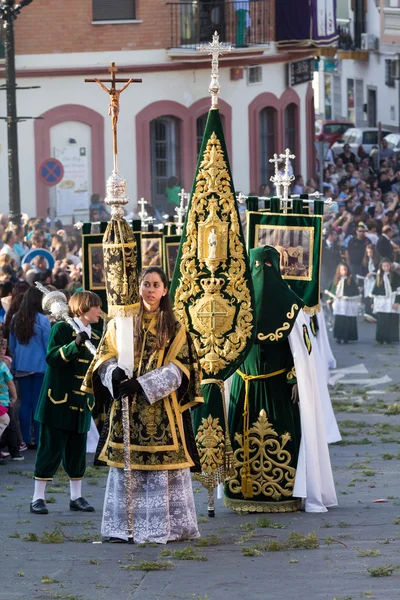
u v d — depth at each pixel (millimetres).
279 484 13711
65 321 13555
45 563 10953
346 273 32094
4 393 16984
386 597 9570
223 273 13602
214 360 13523
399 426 20094
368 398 23406
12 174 31578
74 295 13898
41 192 41781
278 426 13734
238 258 13602
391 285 31844
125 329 11578
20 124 41562
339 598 9562
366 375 26500
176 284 13688
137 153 43062
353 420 20844
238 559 11055
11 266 22719
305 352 13711
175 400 11844
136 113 42969
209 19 44781
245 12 45125
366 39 73812
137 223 19031
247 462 13766
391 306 31797
